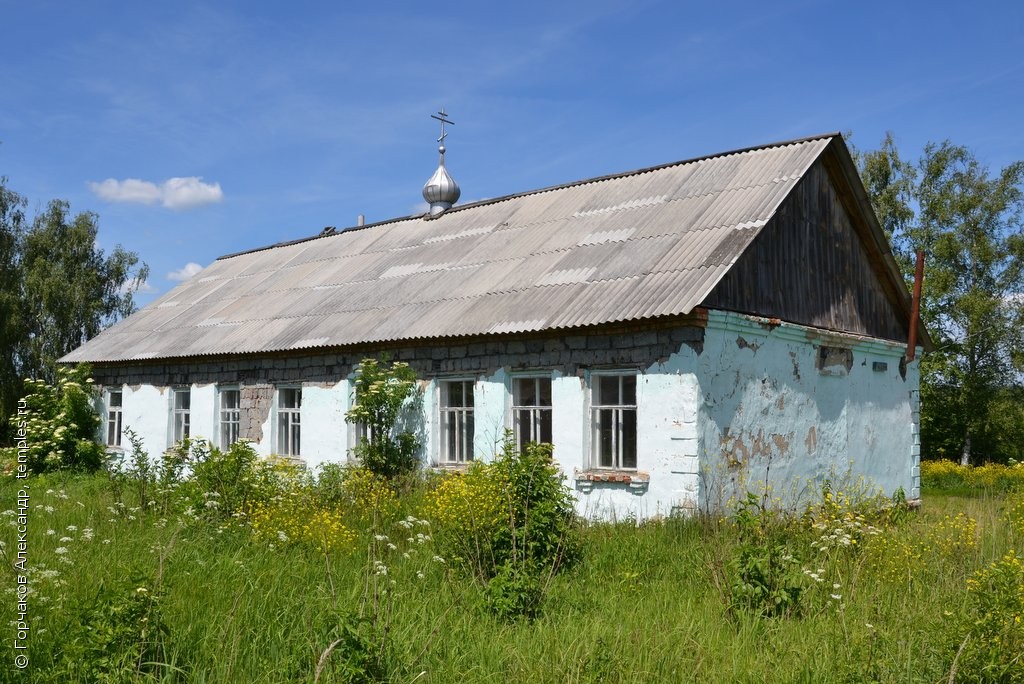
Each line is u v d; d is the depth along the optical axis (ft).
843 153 46.50
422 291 50.52
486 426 42.39
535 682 17.48
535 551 26.61
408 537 30.27
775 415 40.40
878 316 51.55
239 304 63.72
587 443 39.11
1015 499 36.27
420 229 62.85
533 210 55.72
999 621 17.97
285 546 27.81
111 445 65.92
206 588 21.99
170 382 60.75
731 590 23.30
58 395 63.10
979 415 96.07
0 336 100.99
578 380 39.24
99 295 114.93
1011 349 94.02
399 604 21.99
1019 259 96.84
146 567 22.20
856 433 47.03
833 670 18.21
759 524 29.35
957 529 30.09
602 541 30.89
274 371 53.42
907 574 25.27
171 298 73.20
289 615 20.44
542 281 44.39
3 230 107.45
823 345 44.57
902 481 51.57
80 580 21.97
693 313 35.19
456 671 18.06
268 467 38.55
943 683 17.19
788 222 43.65
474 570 25.66
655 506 36.40
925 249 102.58
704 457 35.73
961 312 96.37
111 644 16.55
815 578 23.72
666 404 36.42
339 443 49.06
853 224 49.39
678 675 18.26
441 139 72.38
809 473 42.52
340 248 66.74
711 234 41.32
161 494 35.91
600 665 17.99
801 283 44.01
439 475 42.80
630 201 49.83
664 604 23.86
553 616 22.30
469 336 42.11
